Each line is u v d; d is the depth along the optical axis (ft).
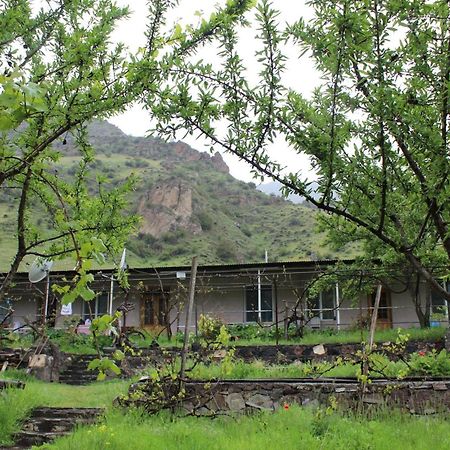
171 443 22.75
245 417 28.37
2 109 7.95
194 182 213.66
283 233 174.09
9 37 16.56
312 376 34.76
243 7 14.88
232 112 13.60
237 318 76.28
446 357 36.99
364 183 14.12
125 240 23.54
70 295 8.05
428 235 15.26
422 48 13.52
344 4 12.61
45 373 50.34
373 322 33.14
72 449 22.39
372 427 24.59
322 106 13.56
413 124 13.00
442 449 21.88
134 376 42.57
